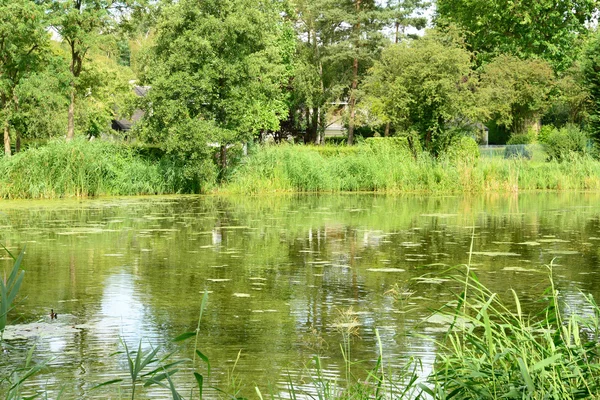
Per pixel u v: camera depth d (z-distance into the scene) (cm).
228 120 2845
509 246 1262
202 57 2808
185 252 1199
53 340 650
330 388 514
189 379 539
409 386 446
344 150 3297
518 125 4669
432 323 709
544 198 2489
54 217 1795
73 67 3597
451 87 3116
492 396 407
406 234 1438
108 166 2595
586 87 3569
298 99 5062
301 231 1492
